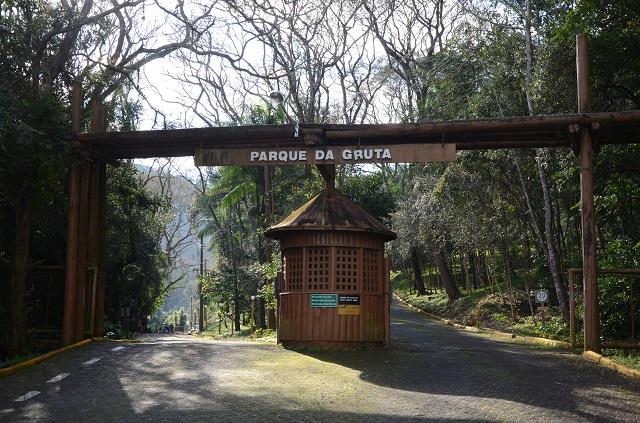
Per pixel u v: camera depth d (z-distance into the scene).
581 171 13.38
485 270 35.03
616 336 15.73
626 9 15.53
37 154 13.27
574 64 16.88
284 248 14.49
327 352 13.34
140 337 35.06
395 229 33.88
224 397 8.81
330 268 13.89
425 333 20.95
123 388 9.48
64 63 17.91
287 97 32.84
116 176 23.80
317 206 14.45
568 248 25.75
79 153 14.60
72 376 10.49
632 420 7.60
